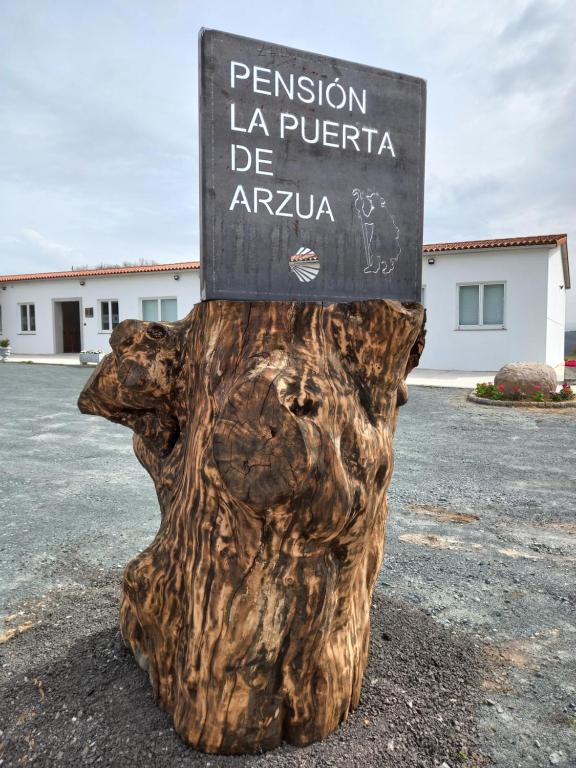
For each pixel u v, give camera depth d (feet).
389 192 6.29
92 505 15.71
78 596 10.17
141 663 7.42
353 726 6.46
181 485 6.31
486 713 7.04
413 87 6.36
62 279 78.89
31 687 7.17
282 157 5.79
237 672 5.61
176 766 5.69
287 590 5.47
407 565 11.82
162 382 6.82
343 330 6.08
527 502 16.25
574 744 6.55
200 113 5.49
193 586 5.71
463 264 56.34
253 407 4.90
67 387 45.19
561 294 66.08
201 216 5.64
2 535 13.33
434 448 23.72
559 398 36.65
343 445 5.63
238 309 5.82
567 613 9.83
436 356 58.44
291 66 5.78
